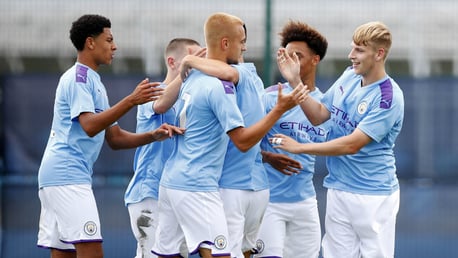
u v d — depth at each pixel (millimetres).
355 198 22266
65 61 43219
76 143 22594
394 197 22453
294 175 23844
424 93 38906
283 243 23984
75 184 22531
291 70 22047
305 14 41781
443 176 38812
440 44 42844
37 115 38750
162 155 23422
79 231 22406
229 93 20375
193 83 20891
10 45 41344
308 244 24312
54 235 23031
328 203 22828
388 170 22297
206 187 20562
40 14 41406
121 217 37844
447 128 38844
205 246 20531
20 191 38406
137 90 21609
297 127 23719
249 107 21406
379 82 21859
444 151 38844
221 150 20812
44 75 38750
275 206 23859
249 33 41250
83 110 22141
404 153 39062
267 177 22547
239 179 21234
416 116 38969
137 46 42031
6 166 38625
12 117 38719
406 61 43219
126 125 37875
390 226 22406
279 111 20016
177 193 20672
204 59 20922
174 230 21406
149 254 23688
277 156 22938
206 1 41812
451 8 43156
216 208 20672
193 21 41812
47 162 22703
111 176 38562
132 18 42031
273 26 38375
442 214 38438
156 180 23516
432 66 43375
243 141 20141
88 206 22562
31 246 35625
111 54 23172
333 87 23000
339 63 42812
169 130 20891
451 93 38812
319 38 23688
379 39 21625
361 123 21688
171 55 24094
